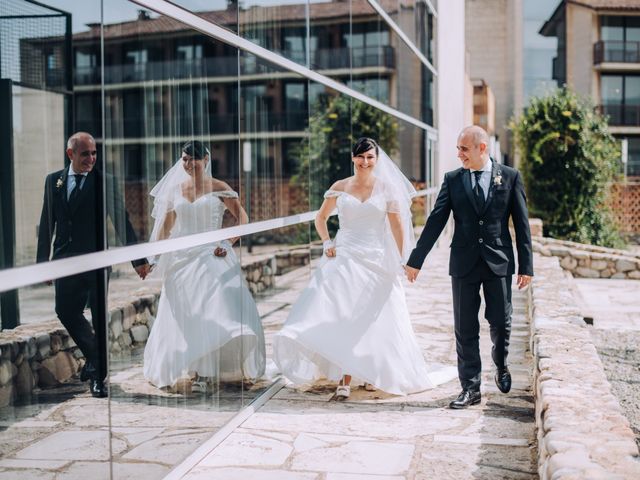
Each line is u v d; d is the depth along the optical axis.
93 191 3.31
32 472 2.91
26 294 2.87
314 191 7.27
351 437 4.65
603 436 3.46
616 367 6.94
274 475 4.06
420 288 10.92
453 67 18.83
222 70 4.89
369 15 9.84
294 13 6.62
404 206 5.57
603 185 18.89
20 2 2.84
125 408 3.58
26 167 2.87
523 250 5.08
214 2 4.75
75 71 3.19
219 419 4.67
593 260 14.41
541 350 5.18
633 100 38.66
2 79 2.74
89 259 3.26
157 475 3.86
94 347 3.31
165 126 4.04
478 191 5.08
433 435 4.66
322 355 5.35
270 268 5.88
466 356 5.27
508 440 4.55
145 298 3.77
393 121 11.55
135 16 3.71
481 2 35.91
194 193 4.41
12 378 2.80
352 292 5.48
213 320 4.64
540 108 18.89
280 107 6.22
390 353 5.46
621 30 37.72
